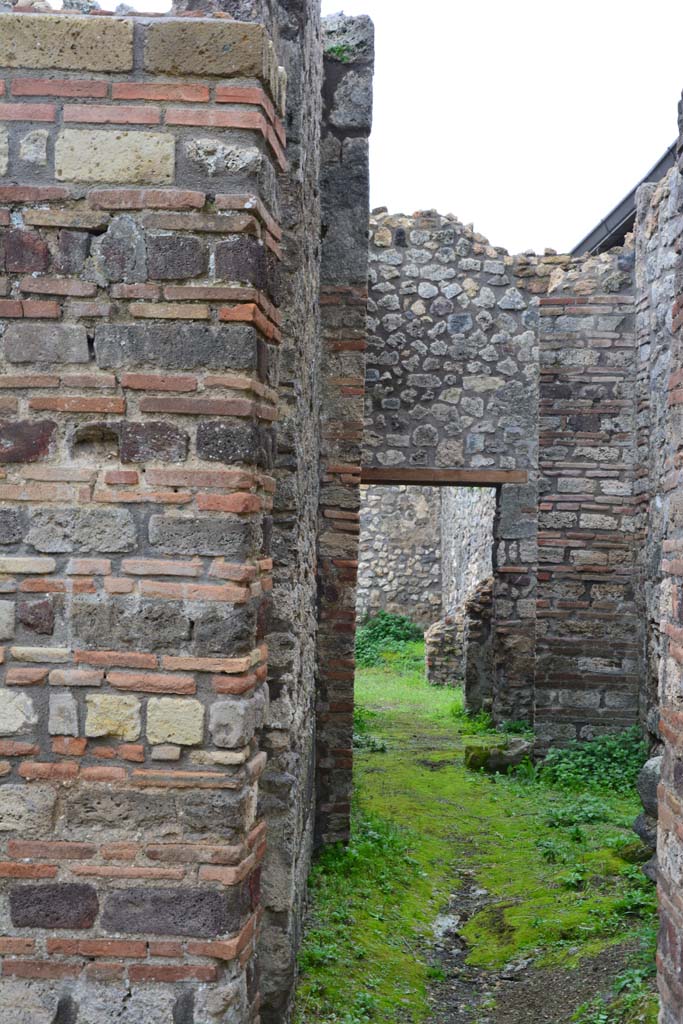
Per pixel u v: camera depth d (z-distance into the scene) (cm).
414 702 1392
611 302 979
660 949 347
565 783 897
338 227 677
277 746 434
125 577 278
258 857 300
